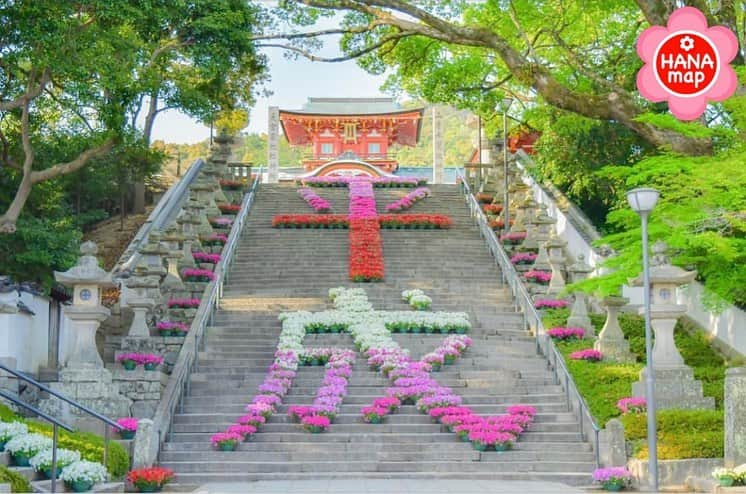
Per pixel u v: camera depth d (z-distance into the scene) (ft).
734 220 50.47
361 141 196.34
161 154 118.21
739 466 48.49
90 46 67.31
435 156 173.27
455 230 108.37
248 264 94.73
